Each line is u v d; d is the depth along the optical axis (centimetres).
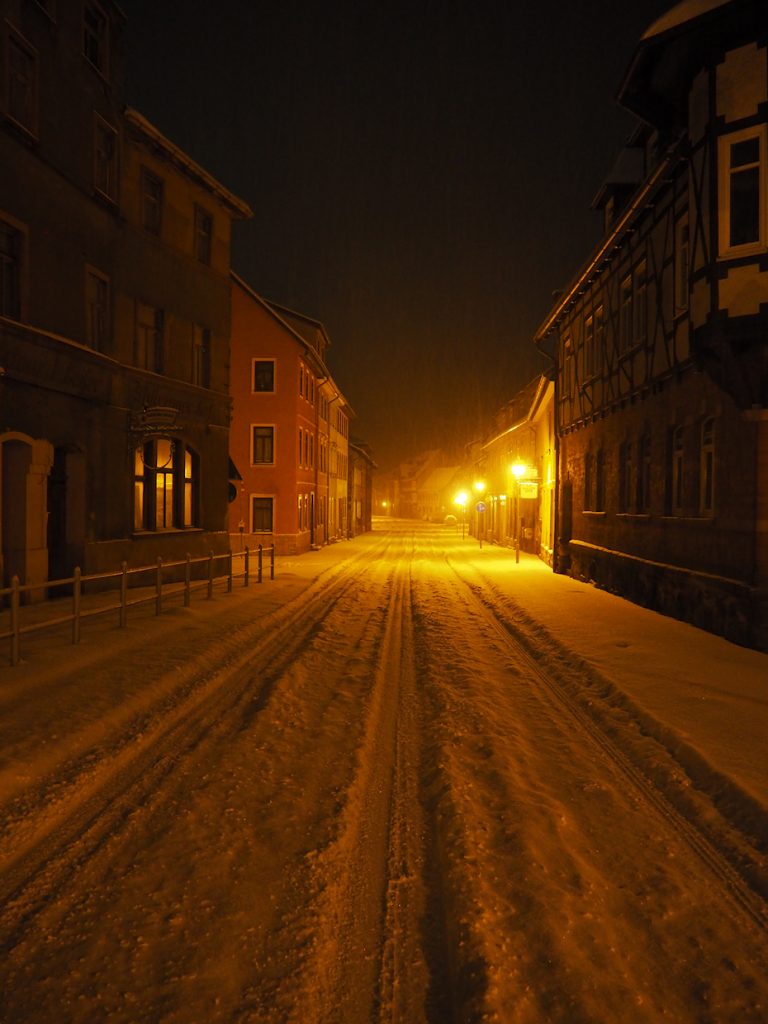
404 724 684
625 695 731
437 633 1177
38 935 329
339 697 763
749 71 998
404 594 1764
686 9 1023
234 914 348
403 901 371
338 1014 285
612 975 303
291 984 299
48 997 287
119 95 1545
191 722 669
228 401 2047
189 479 1909
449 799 482
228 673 859
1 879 379
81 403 1427
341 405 4744
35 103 1255
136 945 322
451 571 2436
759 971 311
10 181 1190
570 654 954
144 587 1602
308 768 550
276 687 781
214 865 396
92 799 486
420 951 329
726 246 1012
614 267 1758
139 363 1650
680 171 1271
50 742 558
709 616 1134
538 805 478
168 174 1753
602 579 1836
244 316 3300
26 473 1255
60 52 1323
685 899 369
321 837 432
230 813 464
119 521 1575
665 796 509
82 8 1396
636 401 1581
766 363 983
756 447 993
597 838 439
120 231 1555
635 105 1237
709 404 1159
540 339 2566
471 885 370
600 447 1914
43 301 1286
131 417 1602
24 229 1228
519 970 304
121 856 405
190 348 1869
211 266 1967
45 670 763
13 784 482
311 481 3753
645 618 1282
